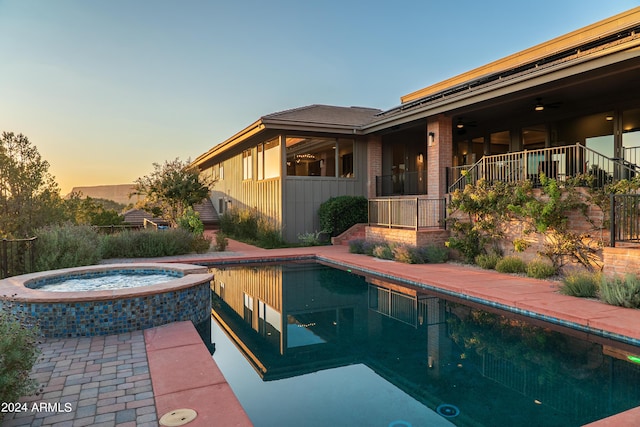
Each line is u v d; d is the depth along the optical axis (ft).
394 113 44.60
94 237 36.42
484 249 32.50
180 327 17.43
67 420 9.46
